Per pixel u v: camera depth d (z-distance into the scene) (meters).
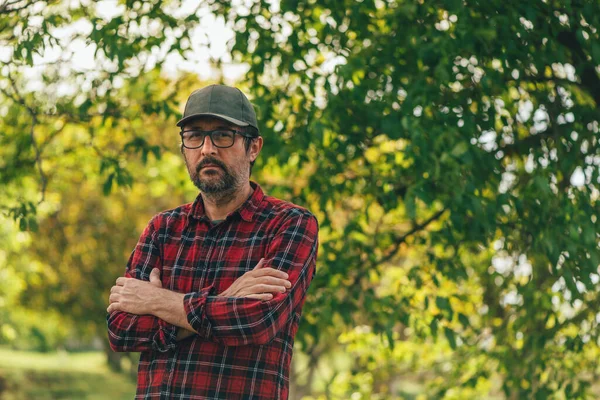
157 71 5.95
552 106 5.56
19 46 5.36
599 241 5.33
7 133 6.66
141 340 2.65
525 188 5.41
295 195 6.16
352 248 5.98
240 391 2.56
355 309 5.88
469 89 5.37
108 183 6.10
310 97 5.80
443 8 5.11
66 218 15.99
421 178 5.21
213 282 2.70
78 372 36.16
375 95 5.41
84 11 5.80
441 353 7.55
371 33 5.45
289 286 2.63
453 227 5.58
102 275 17.25
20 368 33.78
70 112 6.27
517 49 4.99
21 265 15.95
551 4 5.02
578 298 5.16
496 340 6.28
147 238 2.85
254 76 5.73
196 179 2.73
